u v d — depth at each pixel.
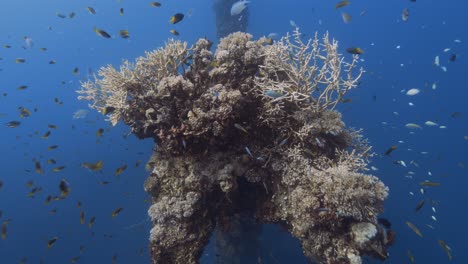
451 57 10.90
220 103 5.54
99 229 22.11
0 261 20.41
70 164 27.73
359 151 6.46
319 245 5.04
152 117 6.28
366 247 4.52
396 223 21.75
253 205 6.76
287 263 12.80
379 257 4.61
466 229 24.89
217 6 21.88
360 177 4.83
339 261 4.79
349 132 6.49
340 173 4.95
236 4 7.16
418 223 21.86
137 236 21.55
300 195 5.33
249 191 6.65
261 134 6.04
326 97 5.85
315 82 5.82
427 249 20.83
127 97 6.64
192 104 5.75
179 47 6.84
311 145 5.76
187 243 5.98
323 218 4.95
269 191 6.20
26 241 21.92
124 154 27.34
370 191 4.71
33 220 23.36
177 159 6.23
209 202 6.32
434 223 22.81
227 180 5.73
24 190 26.69
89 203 23.92
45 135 9.02
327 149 5.96
